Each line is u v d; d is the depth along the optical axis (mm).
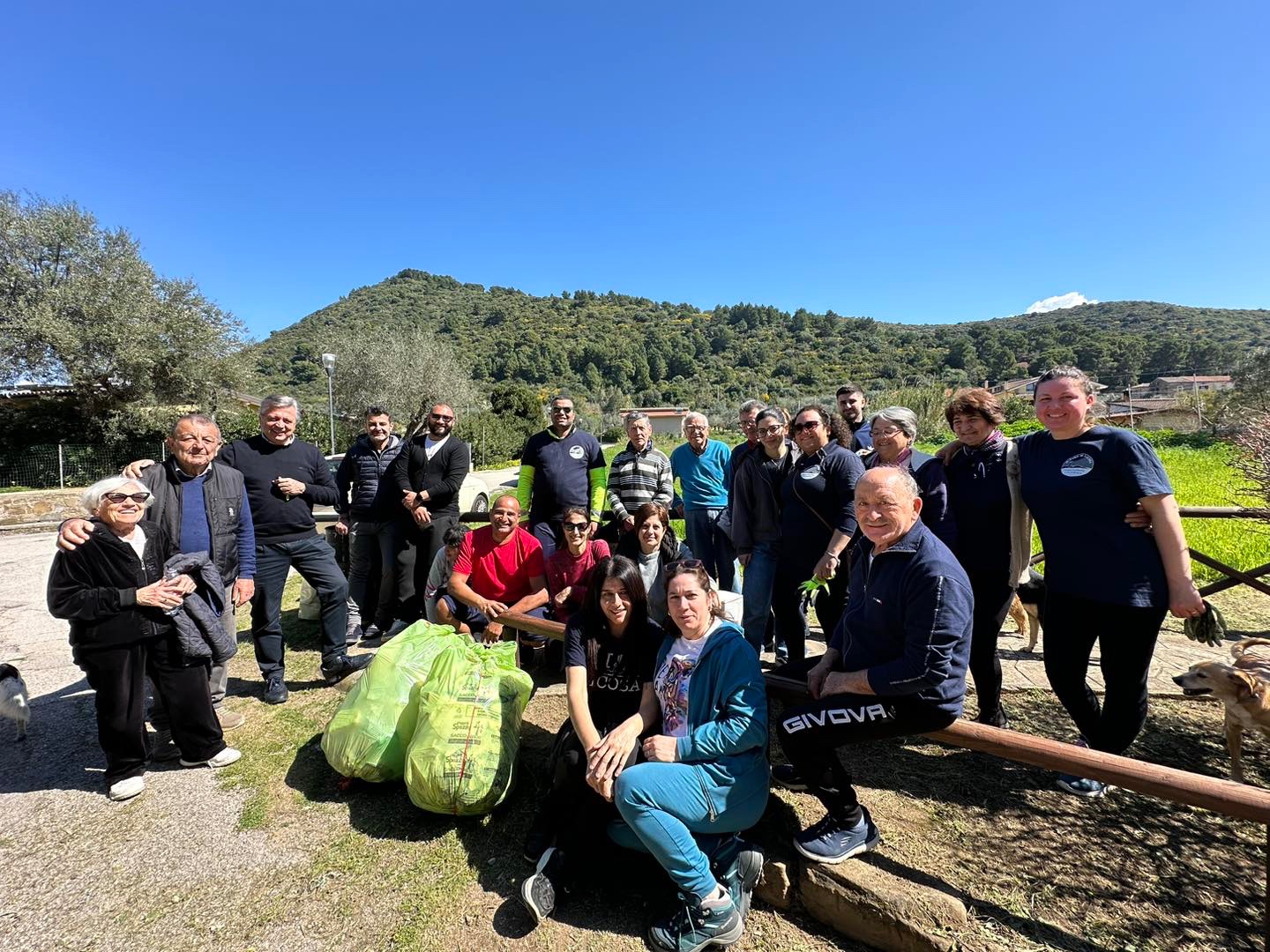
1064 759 1769
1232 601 4832
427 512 4586
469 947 1988
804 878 2055
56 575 2689
